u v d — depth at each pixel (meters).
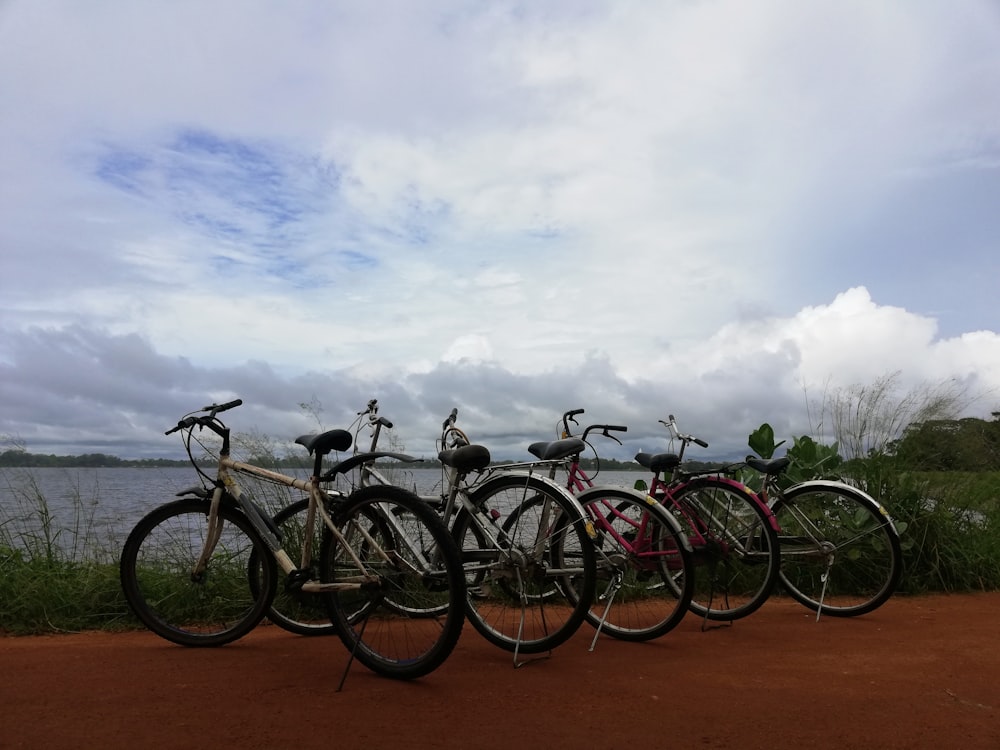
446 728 2.94
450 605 3.45
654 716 3.11
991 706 3.28
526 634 4.15
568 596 4.36
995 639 4.55
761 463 5.58
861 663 3.97
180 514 4.42
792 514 5.62
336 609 3.82
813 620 5.18
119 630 4.73
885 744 2.86
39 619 4.73
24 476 5.64
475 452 4.00
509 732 2.91
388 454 4.22
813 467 6.68
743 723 3.04
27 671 3.68
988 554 6.50
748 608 5.07
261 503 4.90
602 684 3.53
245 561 4.89
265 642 4.39
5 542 5.23
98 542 5.21
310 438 4.02
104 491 6.06
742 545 5.21
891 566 5.36
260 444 5.09
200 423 4.19
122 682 3.50
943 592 6.20
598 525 4.66
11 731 2.88
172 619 4.68
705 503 5.29
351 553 3.78
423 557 3.79
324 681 3.54
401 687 3.46
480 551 4.03
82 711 3.10
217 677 3.59
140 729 2.91
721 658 4.06
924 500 6.52
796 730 2.98
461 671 3.72
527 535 4.09
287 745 2.76
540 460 4.18
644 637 4.48
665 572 4.63
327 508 3.96
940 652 4.21
